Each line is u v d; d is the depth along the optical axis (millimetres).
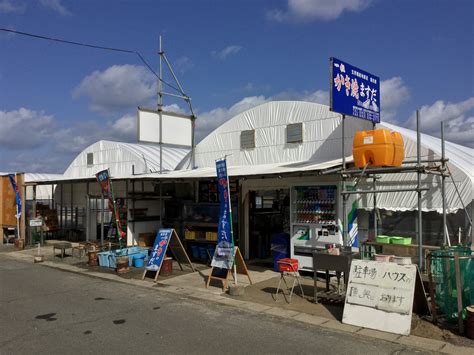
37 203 19578
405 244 8680
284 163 11812
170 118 15219
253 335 6145
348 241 9898
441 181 9266
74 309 7562
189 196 14148
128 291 9016
